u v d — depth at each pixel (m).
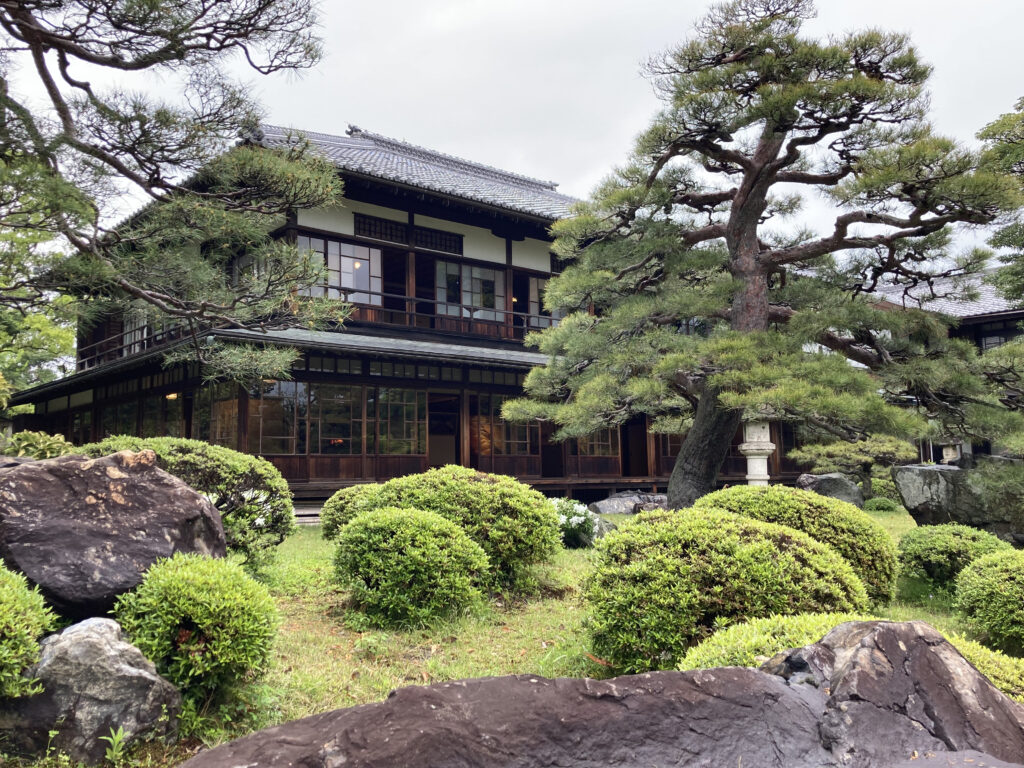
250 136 8.16
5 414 21.36
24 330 18.08
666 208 10.92
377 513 5.93
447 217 17.45
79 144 6.99
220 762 1.77
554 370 11.37
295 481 13.41
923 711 2.07
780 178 10.24
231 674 3.50
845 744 1.95
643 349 10.05
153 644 3.29
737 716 2.05
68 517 3.72
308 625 5.38
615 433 18.94
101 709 2.96
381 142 21.36
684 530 4.51
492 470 16.53
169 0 7.18
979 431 9.26
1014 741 2.05
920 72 8.98
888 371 9.77
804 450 18.19
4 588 3.01
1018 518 8.84
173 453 6.43
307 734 1.88
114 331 19.19
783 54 9.14
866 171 9.09
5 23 6.99
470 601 5.80
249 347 9.37
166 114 7.14
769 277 12.06
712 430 10.38
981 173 8.16
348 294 15.67
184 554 3.92
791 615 3.82
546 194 24.52
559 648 4.86
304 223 15.09
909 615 6.21
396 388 15.02
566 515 9.73
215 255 8.90
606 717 1.99
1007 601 5.09
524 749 1.87
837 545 6.06
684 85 9.12
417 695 1.96
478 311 18.12
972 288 10.55
